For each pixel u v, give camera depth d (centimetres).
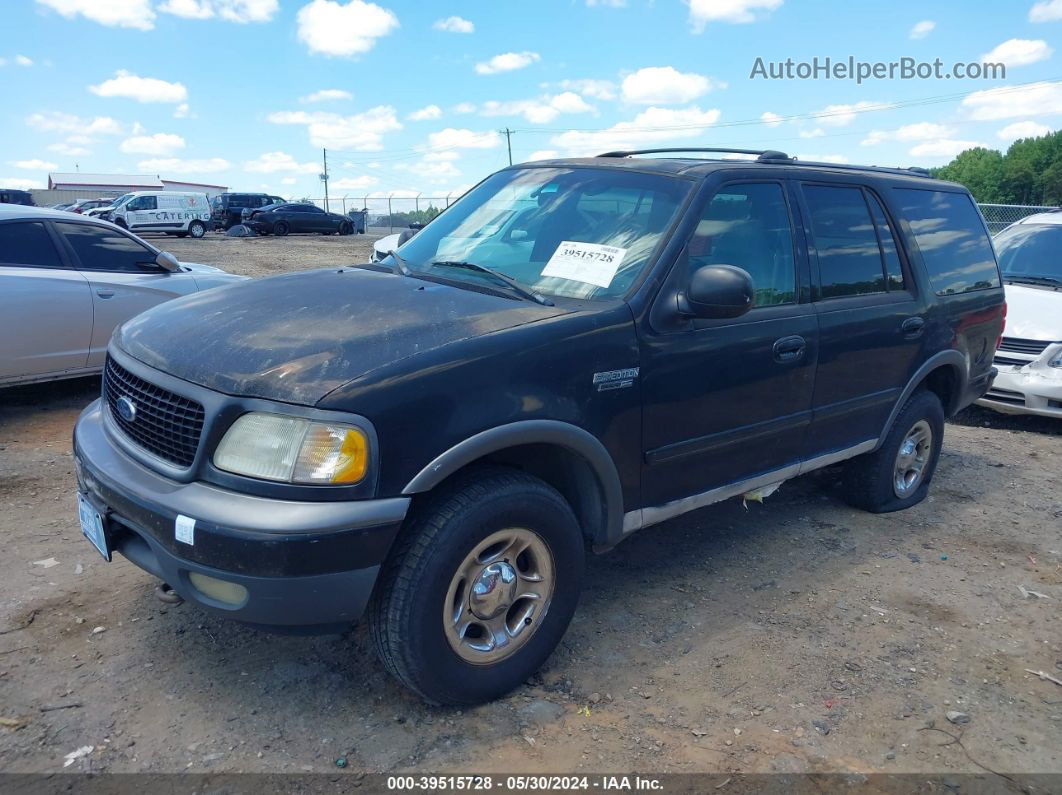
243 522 242
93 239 675
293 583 244
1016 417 790
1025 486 582
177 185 8462
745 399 365
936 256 495
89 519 297
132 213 3278
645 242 341
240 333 286
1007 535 489
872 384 444
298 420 246
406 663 269
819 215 418
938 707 311
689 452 346
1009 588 418
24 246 630
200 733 274
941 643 359
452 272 360
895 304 450
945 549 463
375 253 1040
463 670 282
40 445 571
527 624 301
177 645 323
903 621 377
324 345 271
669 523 475
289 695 295
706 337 342
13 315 609
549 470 326
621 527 329
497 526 279
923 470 525
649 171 375
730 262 362
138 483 269
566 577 308
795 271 394
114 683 298
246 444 251
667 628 357
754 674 325
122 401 296
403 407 255
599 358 304
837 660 339
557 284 339
